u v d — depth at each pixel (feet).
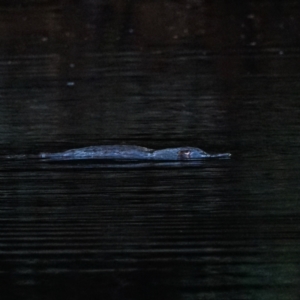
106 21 254.88
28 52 226.58
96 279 77.97
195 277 78.18
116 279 77.82
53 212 96.48
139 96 170.40
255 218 93.25
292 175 108.27
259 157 117.60
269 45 229.04
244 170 111.14
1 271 80.28
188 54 221.25
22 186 106.42
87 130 139.13
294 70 193.88
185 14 261.03
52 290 75.77
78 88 180.96
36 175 111.04
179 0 270.05
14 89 181.06
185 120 145.28
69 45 233.55
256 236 88.02
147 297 74.23
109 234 89.30
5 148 126.41
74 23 252.42
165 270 80.02
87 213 95.96
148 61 212.43
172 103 161.58
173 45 233.76
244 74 191.93
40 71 201.67
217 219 93.15
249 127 137.59
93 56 220.64
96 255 83.92
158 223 92.48
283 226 90.48
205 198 100.17
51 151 124.16
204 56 217.56
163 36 244.01
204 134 133.69
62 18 256.52
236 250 84.64
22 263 82.23
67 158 119.03
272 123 139.74
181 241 86.99
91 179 108.78
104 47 232.53
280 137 129.39
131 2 267.80
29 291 75.51
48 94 174.50
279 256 82.58
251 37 240.53
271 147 123.24
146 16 259.19
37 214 95.86
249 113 149.07
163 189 104.01
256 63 205.05
